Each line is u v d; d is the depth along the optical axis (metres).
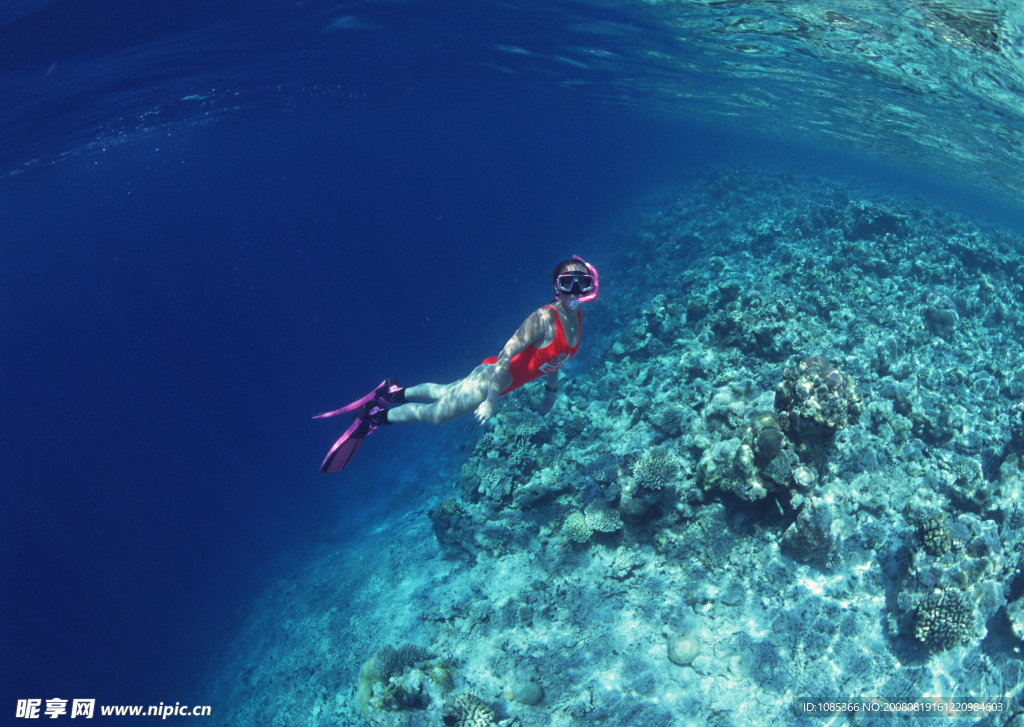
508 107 41.00
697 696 6.20
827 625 6.20
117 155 30.39
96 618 17.27
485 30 13.87
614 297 21.61
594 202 50.16
